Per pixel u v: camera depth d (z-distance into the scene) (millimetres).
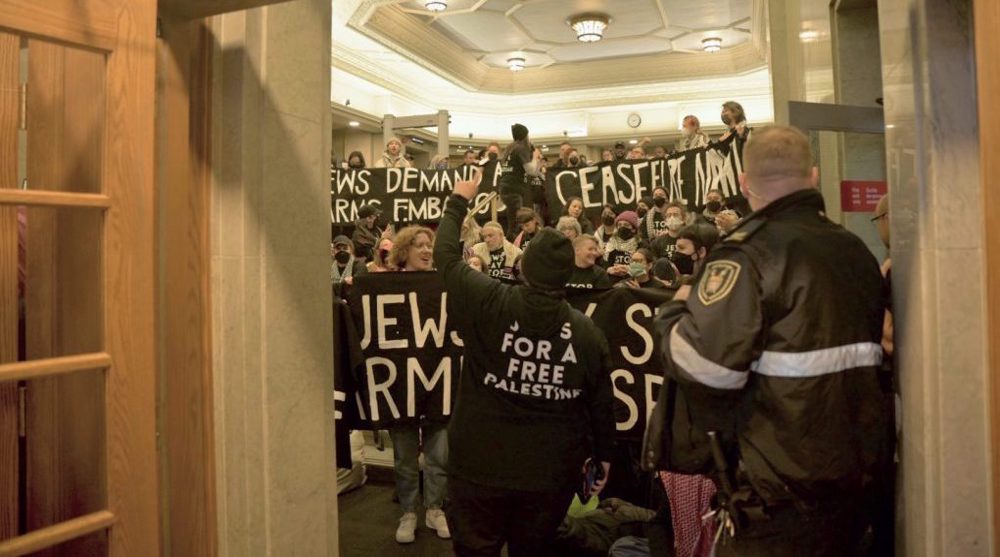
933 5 1377
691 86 13234
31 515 1768
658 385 2820
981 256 1349
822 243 1505
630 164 5332
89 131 1647
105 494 1628
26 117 1701
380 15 9742
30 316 1763
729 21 10828
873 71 3609
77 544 1725
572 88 13656
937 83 1376
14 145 1616
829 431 1431
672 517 2461
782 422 1440
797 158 1604
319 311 2172
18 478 1686
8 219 1645
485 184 6066
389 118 8797
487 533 2225
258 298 1936
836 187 3852
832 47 3736
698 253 3178
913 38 1438
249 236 1904
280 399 2002
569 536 2861
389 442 4566
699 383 1463
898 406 1604
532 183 5969
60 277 1747
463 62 12461
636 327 2852
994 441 1287
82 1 1500
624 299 2871
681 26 11055
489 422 2172
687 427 1595
